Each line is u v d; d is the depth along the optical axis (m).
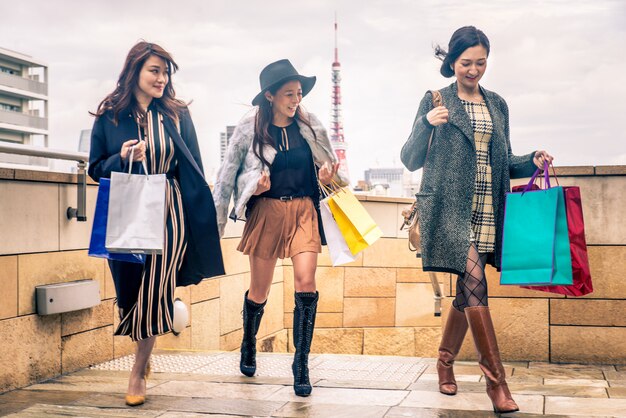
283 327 8.48
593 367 4.92
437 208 3.80
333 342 8.79
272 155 4.08
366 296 8.98
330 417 3.50
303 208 4.17
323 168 4.08
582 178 5.04
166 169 3.92
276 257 4.21
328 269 8.80
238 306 7.29
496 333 5.16
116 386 4.31
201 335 6.48
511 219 3.62
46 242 4.55
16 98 110.88
